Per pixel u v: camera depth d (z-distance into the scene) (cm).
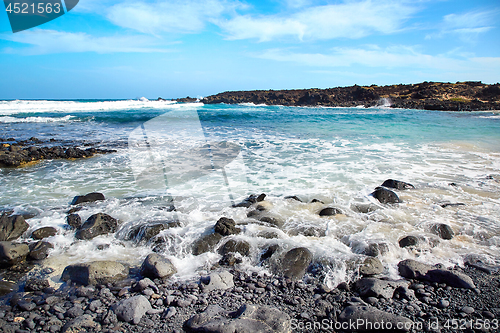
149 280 315
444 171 740
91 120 1975
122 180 657
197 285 314
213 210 485
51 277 328
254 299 293
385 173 716
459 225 442
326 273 329
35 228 426
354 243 385
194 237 401
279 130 1550
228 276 325
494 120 2258
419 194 572
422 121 2130
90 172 723
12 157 793
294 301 288
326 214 474
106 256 375
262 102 5069
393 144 1127
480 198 552
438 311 270
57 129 1552
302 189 595
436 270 322
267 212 480
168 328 250
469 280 309
